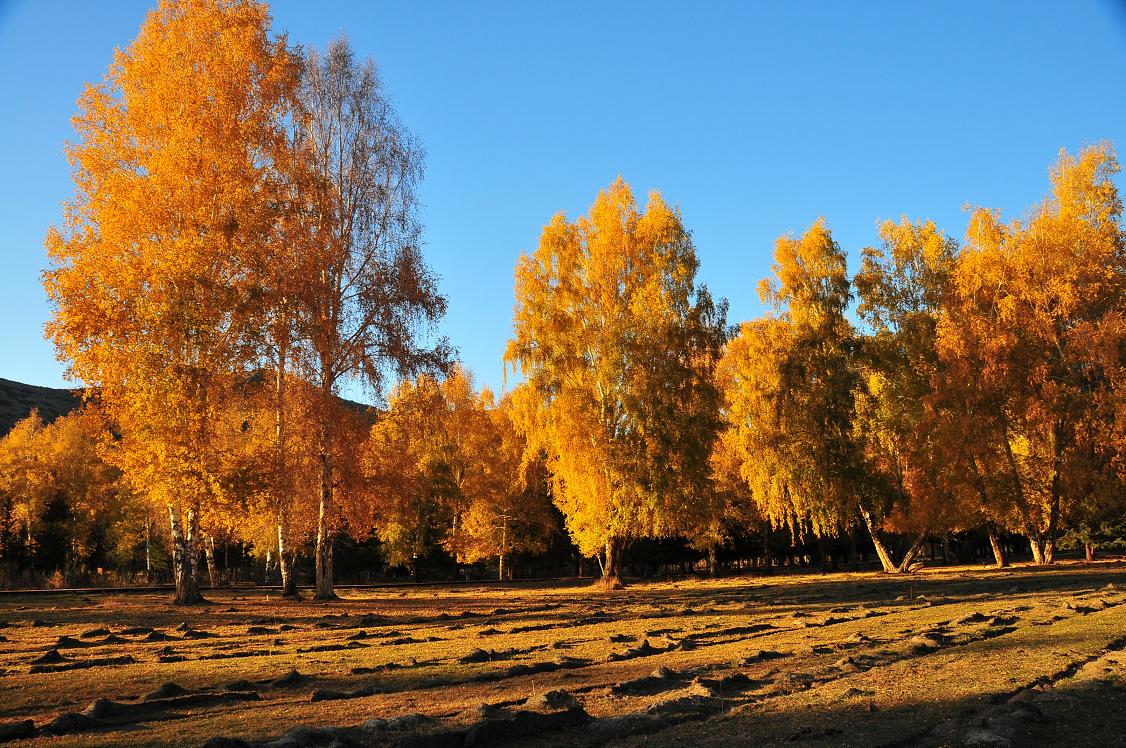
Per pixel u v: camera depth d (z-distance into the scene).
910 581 38.03
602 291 44.38
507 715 9.67
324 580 33.25
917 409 47.94
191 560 30.03
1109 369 39.97
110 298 27.44
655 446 41.75
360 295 33.44
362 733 8.84
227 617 25.20
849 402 49.47
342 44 36.09
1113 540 47.56
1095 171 46.12
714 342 44.62
